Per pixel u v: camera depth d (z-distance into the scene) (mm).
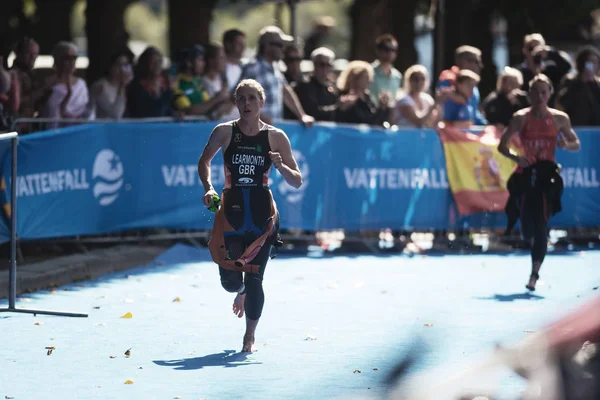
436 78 44656
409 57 61031
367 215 35500
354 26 62312
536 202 26906
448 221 36250
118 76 32906
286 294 25969
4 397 15430
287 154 19000
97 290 26312
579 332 5703
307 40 62062
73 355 18547
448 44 60531
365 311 23406
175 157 32781
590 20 71875
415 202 35969
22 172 28172
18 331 20797
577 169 37438
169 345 19500
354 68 35781
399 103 36406
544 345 5684
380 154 35562
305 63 59781
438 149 36062
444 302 24781
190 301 24719
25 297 24969
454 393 5539
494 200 36344
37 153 28656
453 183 36125
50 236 29297
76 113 31641
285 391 15758
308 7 156000
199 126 33062
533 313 23125
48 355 18531
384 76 38094
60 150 29453
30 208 28453
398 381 5594
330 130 34812
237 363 17891
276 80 33156
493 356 5699
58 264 27969
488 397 5559
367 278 29000
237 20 159875
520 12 60688
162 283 27641
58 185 29453
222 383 16359
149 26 177125
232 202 18750
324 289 26828
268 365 17750
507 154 27391
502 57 71875
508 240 36625
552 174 27078
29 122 29969
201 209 33281
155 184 32469
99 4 57219
